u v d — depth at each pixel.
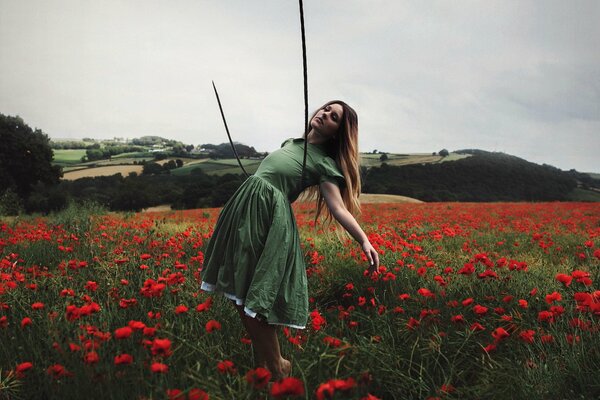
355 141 2.80
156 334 2.48
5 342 2.50
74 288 3.57
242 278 2.40
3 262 4.21
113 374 2.06
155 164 71.50
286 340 2.79
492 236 8.51
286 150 2.71
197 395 1.74
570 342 2.56
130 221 10.19
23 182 45.09
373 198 38.22
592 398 2.13
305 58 2.27
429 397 2.17
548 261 5.91
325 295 4.16
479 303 3.31
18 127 45.84
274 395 1.49
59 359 2.22
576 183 76.50
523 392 2.17
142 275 3.94
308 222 9.43
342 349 2.26
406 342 2.70
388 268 4.43
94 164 79.50
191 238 6.60
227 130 2.95
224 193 45.69
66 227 8.55
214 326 2.38
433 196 62.72
